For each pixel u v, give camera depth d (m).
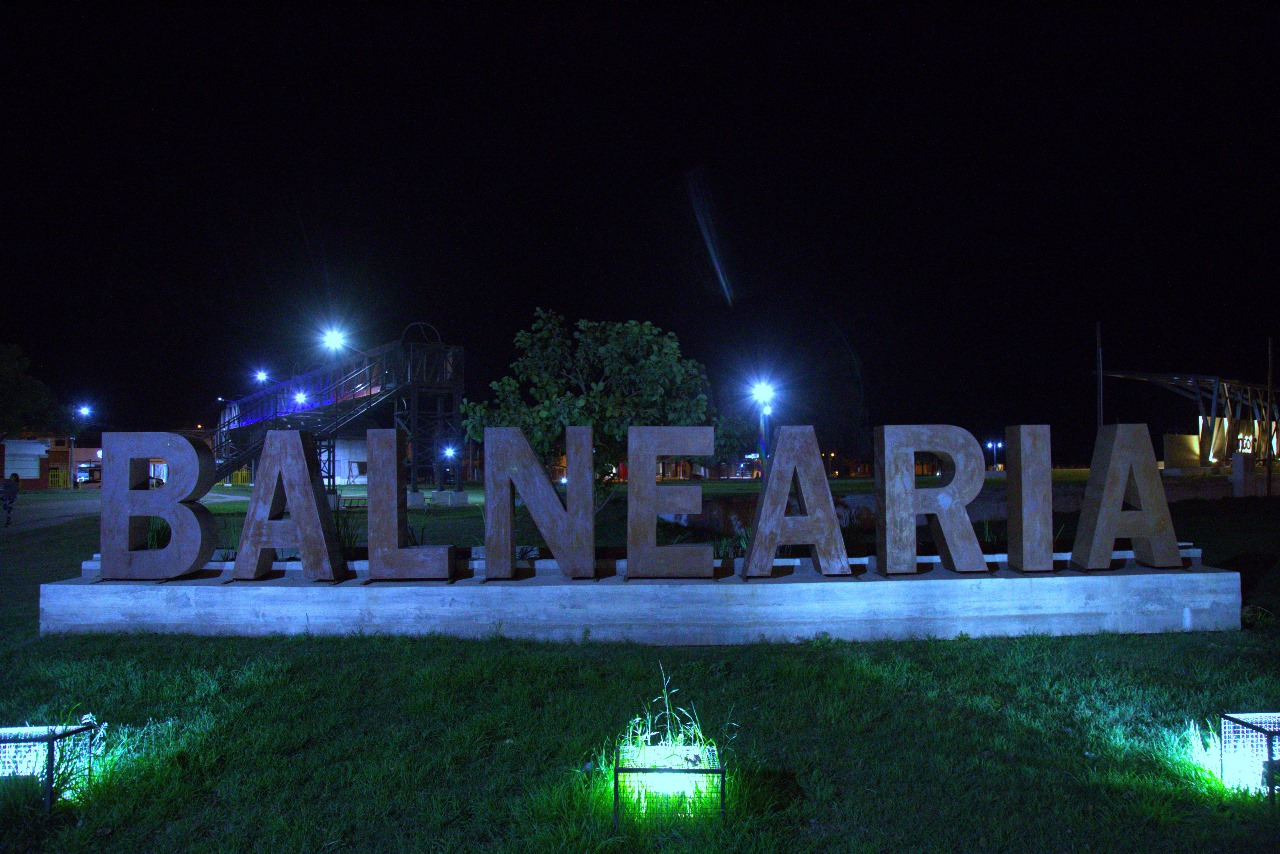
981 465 8.79
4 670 7.35
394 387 38.62
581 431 8.77
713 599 8.27
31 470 53.69
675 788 4.61
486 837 4.38
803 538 8.69
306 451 8.84
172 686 6.66
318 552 8.69
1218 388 42.41
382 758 5.32
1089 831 4.40
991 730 5.77
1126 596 8.48
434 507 27.92
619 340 12.10
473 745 5.48
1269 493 26.91
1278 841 4.29
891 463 8.73
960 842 4.31
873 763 5.25
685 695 6.48
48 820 4.55
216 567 9.12
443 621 8.39
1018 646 7.86
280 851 4.21
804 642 8.19
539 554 10.02
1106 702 6.26
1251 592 10.48
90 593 8.55
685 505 8.73
